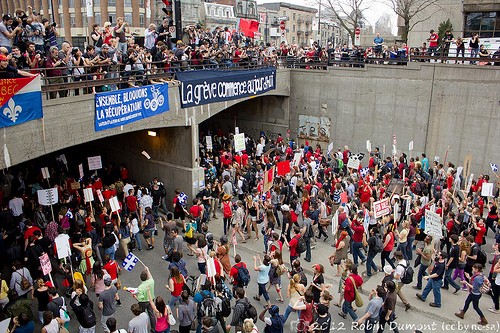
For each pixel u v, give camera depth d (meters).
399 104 23.06
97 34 16.34
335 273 14.05
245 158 22.02
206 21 59.19
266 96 27.84
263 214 16.73
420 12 33.44
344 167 22.86
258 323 11.51
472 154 21.50
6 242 13.52
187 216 17.73
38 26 14.23
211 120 31.16
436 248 13.95
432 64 21.62
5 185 17.91
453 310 12.11
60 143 13.21
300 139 27.08
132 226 15.38
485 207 18.03
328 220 16.23
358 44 36.88
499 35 30.14
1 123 11.17
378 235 13.70
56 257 13.62
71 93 15.51
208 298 9.88
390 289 10.00
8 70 11.22
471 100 21.00
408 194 16.92
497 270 11.55
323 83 25.42
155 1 54.16
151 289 10.40
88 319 9.59
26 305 9.76
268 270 11.97
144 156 21.39
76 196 17.00
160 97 17.14
